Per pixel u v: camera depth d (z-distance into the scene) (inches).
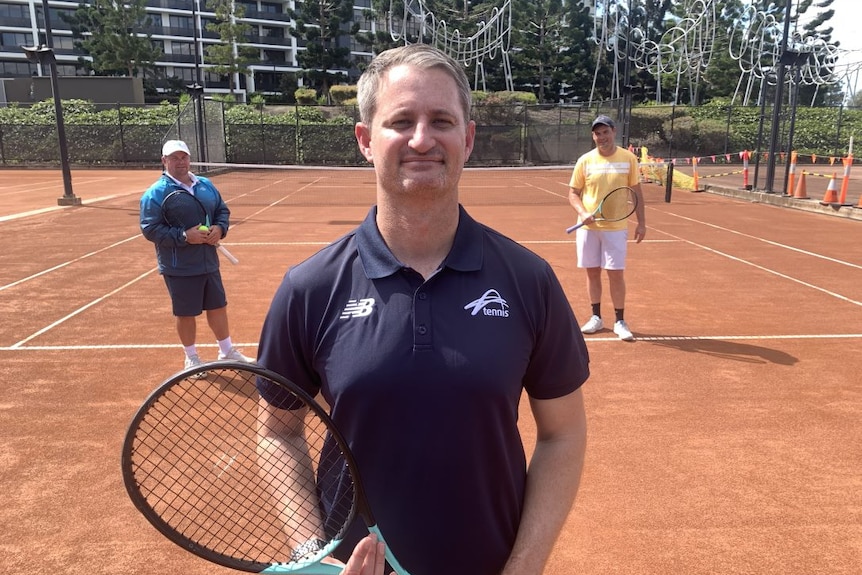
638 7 2400.3
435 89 59.6
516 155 1307.8
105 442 159.9
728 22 2379.4
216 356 222.8
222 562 57.6
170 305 288.0
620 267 240.1
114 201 671.8
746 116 1551.4
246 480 117.0
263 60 3021.7
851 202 623.8
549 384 65.3
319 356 60.0
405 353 56.9
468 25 2047.2
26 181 935.7
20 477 143.5
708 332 250.7
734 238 458.9
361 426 58.1
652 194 767.7
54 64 615.5
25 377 202.5
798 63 660.1
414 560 59.8
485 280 59.9
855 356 222.5
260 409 64.3
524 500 65.7
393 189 60.3
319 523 61.7
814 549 119.0
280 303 61.6
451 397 56.8
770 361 217.8
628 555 117.3
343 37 2955.2
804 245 430.3
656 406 181.8
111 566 114.3
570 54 2182.6
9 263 374.3
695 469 147.3
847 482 142.0
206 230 192.1
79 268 362.0
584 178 243.9
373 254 59.8
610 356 223.9
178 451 131.2
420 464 57.7
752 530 124.6
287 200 708.0
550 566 114.3
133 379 201.3
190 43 2928.2
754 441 161.0
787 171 671.8
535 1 2112.5
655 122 1499.8
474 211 611.2
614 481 142.2
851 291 312.3
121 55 2140.7
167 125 1246.3
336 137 1295.5
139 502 54.6
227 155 1256.2
